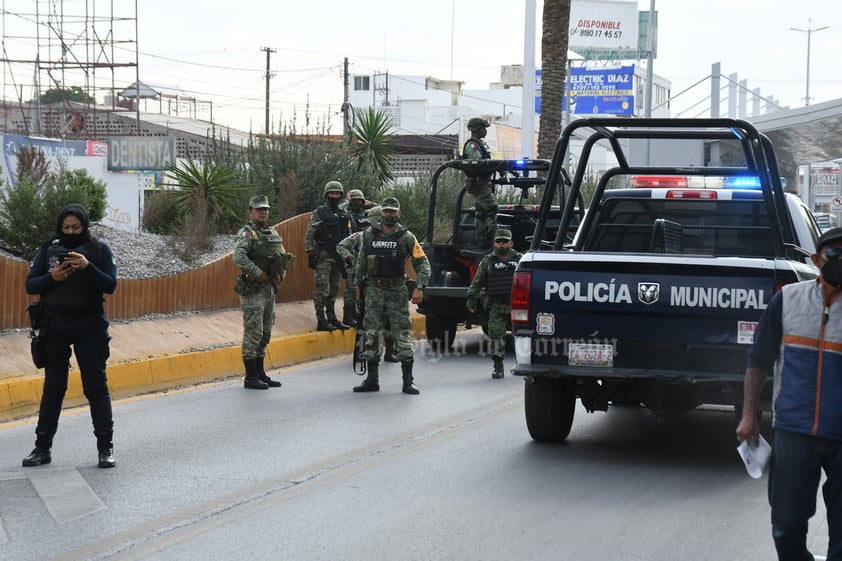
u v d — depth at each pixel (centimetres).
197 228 4075
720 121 1944
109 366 2727
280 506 1627
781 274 1817
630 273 1894
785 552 1138
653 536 1470
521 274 1955
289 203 4912
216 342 3309
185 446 2086
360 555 1374
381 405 2617
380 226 2847
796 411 1105
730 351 1848
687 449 2108
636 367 1903
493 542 1435
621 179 7350
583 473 1875
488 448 2095
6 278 2814
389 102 19950
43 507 1614
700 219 2441
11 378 2480
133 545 1418
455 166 3819
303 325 3847
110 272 1902
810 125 10469
